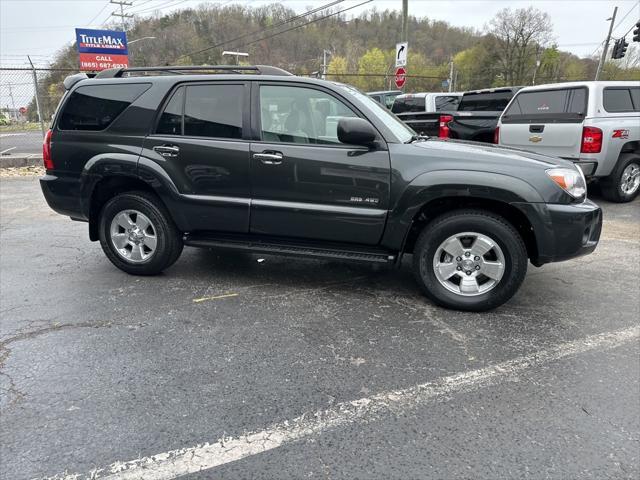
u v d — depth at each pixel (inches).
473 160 138.4
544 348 124.6
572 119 280.7
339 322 139.4
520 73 2472.9
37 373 111.3
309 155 146.6
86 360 117.3
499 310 148.5
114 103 165.6
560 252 137.3
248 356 119.8
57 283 170.2
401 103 512.4
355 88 169.5
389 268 187.9
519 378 110.6
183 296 158.2
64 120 171.6
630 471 82.3
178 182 159.0
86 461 84.0
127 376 110.3
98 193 174.1
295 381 109.0
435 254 145.6
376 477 80.9
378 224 145.3
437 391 105.4
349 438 90.4
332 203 148.0
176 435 90.8
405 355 120.8
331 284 170.6
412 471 82.2
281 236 157.5
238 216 156.9
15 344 125.0
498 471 82.3
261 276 178.2
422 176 138.7
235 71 169.6
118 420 94.8
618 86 283.9
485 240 140.7
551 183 135.0
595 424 94.4
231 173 154.2
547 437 90.7
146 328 134.6
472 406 100.2
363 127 136.9
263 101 152.9
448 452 86.7
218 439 89.9
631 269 187.9
